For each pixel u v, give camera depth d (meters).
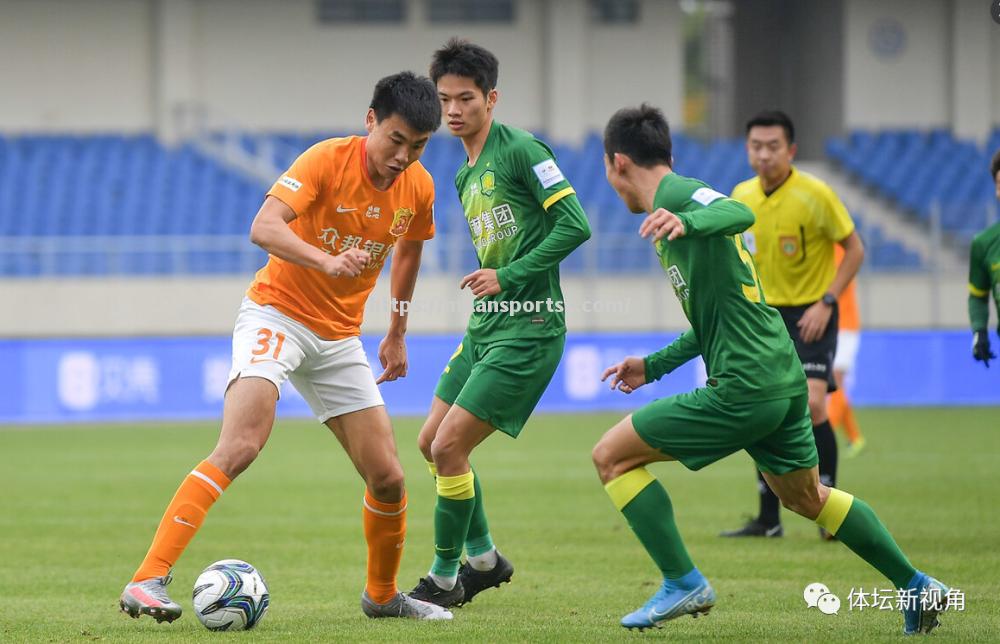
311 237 19.45
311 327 19.44
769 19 108.94
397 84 18.53
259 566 25.77
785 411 17.67
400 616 20.00
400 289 21.59
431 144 92.12
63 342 65.44
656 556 17.69
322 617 20.08
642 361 19.53
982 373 72.19
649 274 77.56
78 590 23.00
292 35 95.31
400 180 19.73
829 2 99.19
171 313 78.75
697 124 146.88
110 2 92.94
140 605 17.81
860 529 18.02
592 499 36.31
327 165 19.08
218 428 61.03
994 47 97.00
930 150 95.56
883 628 18.83
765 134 29.28
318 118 95.88
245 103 95.12
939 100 97.69
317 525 31.58
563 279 77.38
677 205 17.52
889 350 71.56
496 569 21.69
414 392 68.56
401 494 19.81
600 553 27.16
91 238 83.25
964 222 82.88
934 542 27.77
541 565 25.69
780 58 108.81
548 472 43.28
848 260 29.22
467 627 18.91
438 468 20.72
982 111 97.12
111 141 91.81
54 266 78.94
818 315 28.78
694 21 149.38
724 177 92.25
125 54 93.38
